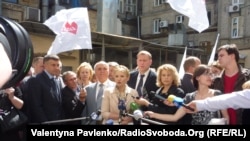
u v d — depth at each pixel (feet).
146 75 16.10
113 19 58.39
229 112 11.21
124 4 108.37
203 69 11.43
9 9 54.34
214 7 93.71
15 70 5.96
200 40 94.58
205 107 8.87
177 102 9.37
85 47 19.49
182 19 98.48
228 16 89.40
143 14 108.37
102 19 57.11
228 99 8.49
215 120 10.01
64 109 14.94
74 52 45.42
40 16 57.98
